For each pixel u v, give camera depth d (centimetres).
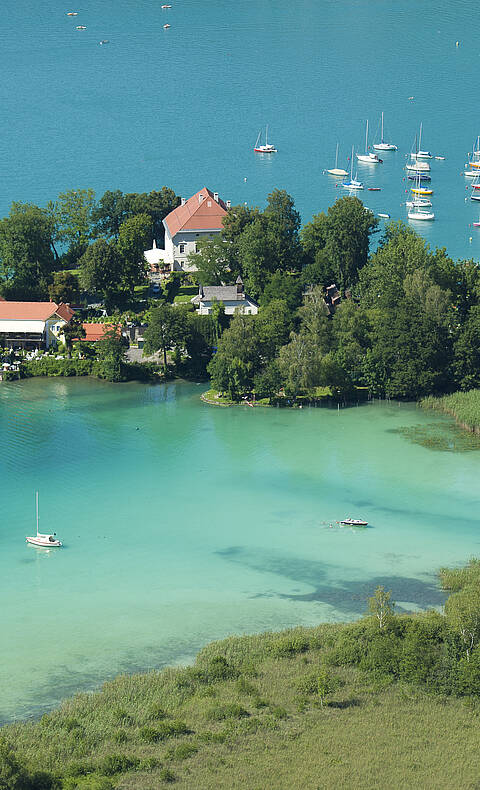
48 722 14775
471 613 16600
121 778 13600
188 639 17250
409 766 13900
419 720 15000
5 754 13450
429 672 15962
